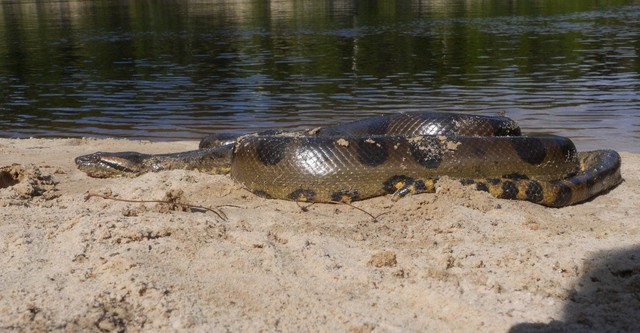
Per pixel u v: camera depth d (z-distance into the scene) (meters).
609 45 40.88
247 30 54.03
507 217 10.87
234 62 37.25
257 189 12.37
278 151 12.18
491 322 7.57
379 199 11.88
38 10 79.56
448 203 11.32
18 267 8.97
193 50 42.56
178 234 9.93
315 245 9.66
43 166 15.22
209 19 65.12
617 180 13.27
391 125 14.64
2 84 31.61
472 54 38.66
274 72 33.53
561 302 8.05
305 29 54.22
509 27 52.38
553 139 12.59
